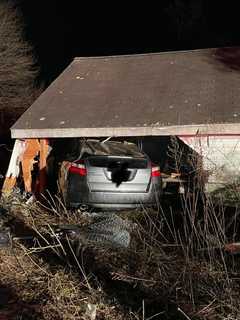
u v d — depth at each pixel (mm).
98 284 5473
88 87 13133
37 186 10750
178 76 12898
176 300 5109
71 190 8906
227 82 11984
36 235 7602
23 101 26656
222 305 4820
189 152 10438
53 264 6219
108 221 7676
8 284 5695
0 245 6871
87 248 6746
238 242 6434
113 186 8758
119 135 10680
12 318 4816
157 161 12086
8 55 27172
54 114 11742
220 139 10289
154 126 10422
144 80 13000
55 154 11711
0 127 24078
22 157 11039
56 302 5137
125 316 4816
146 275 5785
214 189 9750
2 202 9570
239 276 5512
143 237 6906
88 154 9484
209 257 5680
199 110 10758
